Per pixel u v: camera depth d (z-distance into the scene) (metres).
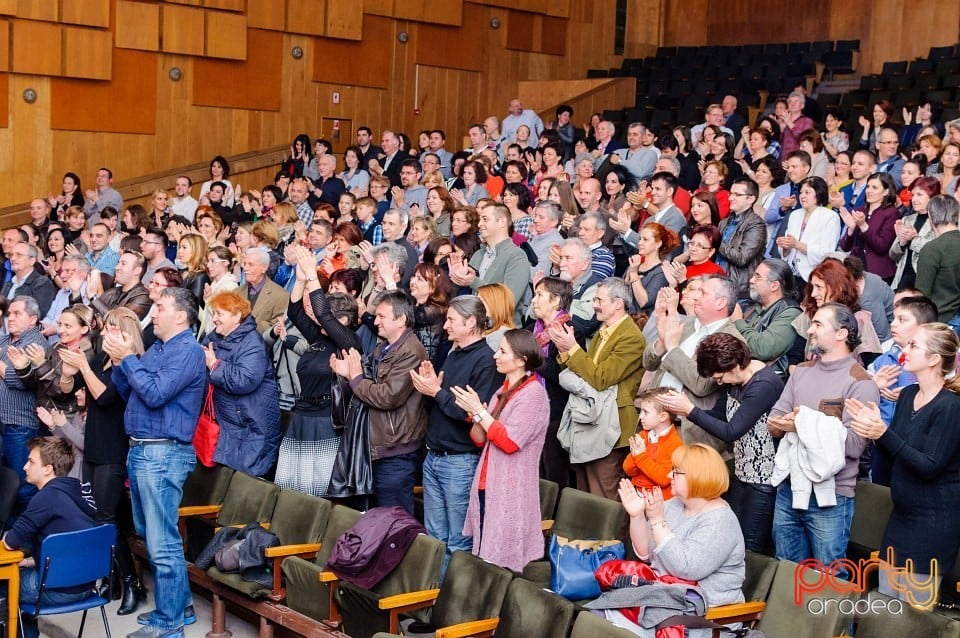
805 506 4.16
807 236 6.78
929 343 3.92
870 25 15.59
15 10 12.09
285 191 12.40
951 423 3.85
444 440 4.89
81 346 5.74
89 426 5.39
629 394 5.11
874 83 14.02
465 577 4.33
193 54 13.32
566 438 5.16
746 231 6.42
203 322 6.71
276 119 14.12
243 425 5.75
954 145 7.55
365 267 6.83
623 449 5.15
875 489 4.54
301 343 5.98
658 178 7.28
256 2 13.76
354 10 14.45
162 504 5.01
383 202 9.45
